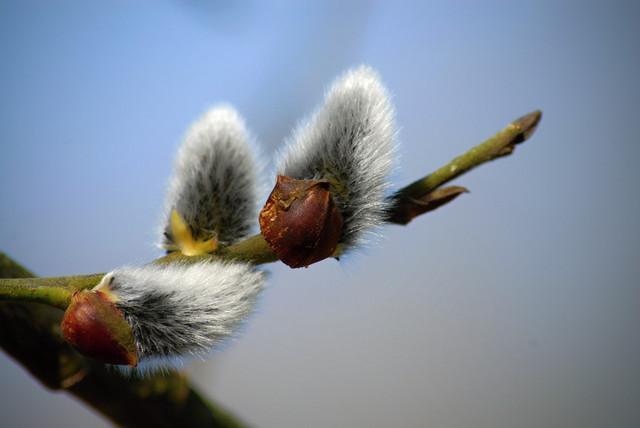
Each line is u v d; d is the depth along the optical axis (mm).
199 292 174
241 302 175
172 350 174
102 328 171
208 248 188
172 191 194
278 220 178
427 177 183
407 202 182
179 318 173
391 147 180
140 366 177
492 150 183
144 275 174
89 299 172
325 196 177
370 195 179
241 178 195
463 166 183
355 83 182
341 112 181
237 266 177
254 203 195
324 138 181
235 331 176
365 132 180
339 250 180
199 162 194
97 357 172
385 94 181
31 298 173
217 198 193
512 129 183
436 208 182
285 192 178
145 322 173
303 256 178
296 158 182
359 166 179
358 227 179
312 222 176
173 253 188
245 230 194
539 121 185
